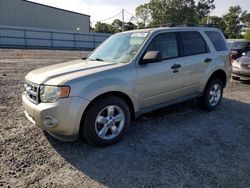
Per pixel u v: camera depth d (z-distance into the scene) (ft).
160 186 9.82
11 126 15.25
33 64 46.91
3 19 128.36
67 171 10.74
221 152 12.58
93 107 12.21
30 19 138.31
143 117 17.30
